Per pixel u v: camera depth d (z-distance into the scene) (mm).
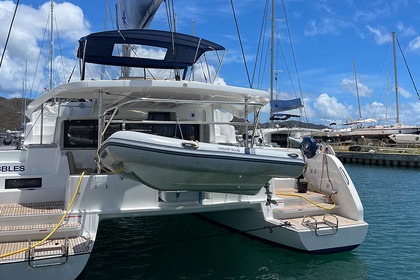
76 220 5078
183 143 4750
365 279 5660
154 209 5367
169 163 4664
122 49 6660
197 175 4883
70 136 6828
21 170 6086
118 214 5270
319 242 5984
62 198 5832
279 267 5910
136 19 7039
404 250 7188
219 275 5672
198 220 8648
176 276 5641
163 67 7102
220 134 8789
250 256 6301
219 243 6895
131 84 5348
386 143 38312
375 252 7027
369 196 15219
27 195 5684
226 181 5090
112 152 4613
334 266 6008
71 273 4566
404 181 20688
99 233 7801
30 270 4422
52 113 8578
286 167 5164
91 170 6621
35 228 4855
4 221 4910
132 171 4793
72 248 4688
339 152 34219
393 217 10719
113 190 5258
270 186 6379
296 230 5895
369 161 31391
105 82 5277
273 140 23938
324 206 6781
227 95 6113
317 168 7359
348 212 6645
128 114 6840
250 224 6797
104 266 6023
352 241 6203
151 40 6418
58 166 6059
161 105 6910
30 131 8297
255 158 5004
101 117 5363
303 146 7652
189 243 7020
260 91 6121
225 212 7590
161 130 7086
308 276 5648
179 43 6602
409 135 36844
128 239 7387
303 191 7367
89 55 6582
